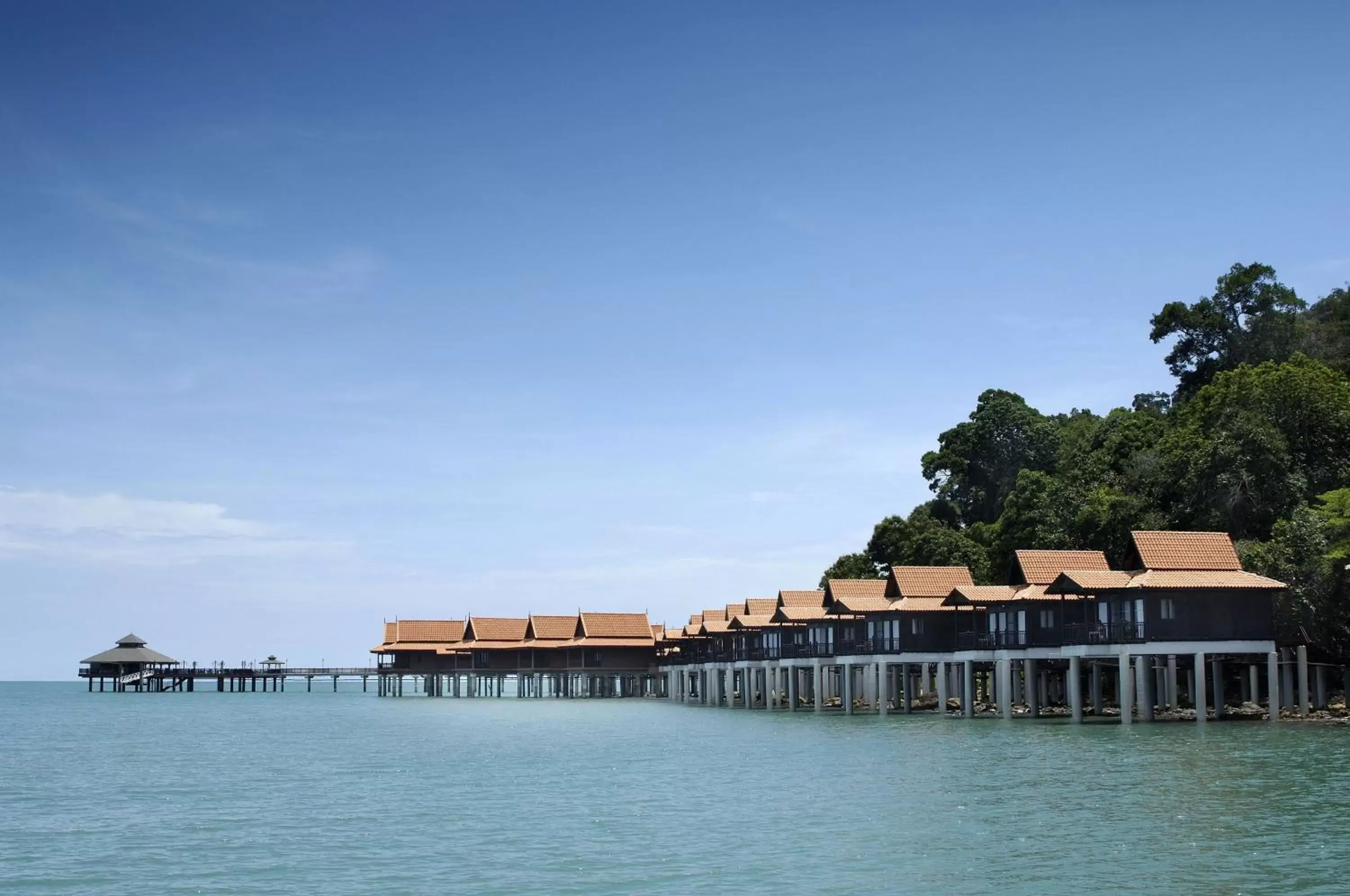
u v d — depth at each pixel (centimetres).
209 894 3866
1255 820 4581
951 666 11825
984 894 3659
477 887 3875
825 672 13238
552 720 12406
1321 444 9500
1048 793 5325
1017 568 8956
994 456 14788
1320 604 8050
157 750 9194
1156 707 9006
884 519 14512
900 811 5016
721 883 3847
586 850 4409
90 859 4447
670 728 10362
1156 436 11906
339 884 3959
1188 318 13050
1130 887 3688
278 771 7331
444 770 7225
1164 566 7956
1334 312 13162
